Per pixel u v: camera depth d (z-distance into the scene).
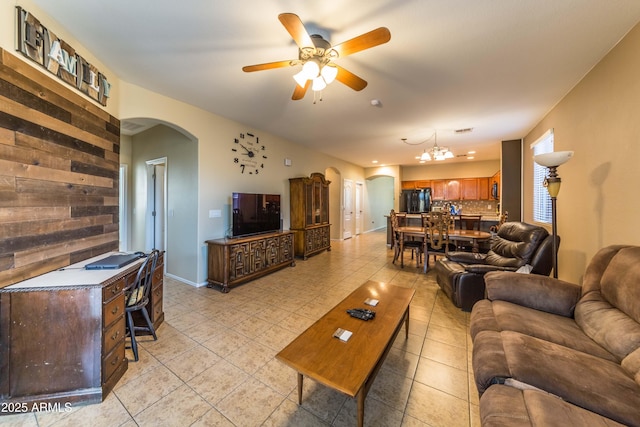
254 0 1.63
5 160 1.50
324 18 1.79
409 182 8.98
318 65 1.90
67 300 1.55
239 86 2.86
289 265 4.84
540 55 2.25
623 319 1.41
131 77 2.66
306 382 1.78
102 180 2.39
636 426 0.95
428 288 3.66
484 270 2.80
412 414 1.51
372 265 4.96
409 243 5.07
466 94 3.04
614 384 1.11
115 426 1.42
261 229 4.39
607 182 2.24
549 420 0.93
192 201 3.70
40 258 1.74
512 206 5.27
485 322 1.78
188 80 2.72
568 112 2.99
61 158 1.91
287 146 5.37
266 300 3.21
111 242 2.53
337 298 3.27
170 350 2.14
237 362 1.99
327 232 6.29
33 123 1.68
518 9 1.71
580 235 2.72
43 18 1.74
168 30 1.95
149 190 4.75
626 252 1.61
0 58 1.46
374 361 1.39
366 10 1.71
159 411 1.52
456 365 1.96
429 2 1.64
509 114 3.72
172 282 3.90
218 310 2.91
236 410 1.53
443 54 2.23
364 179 9.72
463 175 8.27
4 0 1.50
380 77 2.63
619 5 1.67
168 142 4.13
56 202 1.86
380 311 1.99
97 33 1.98
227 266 3.46
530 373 1.19
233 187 4.14
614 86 2.13
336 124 4.23
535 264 2.60
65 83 1.95
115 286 1.74
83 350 1.57
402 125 4.27
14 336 1.50
